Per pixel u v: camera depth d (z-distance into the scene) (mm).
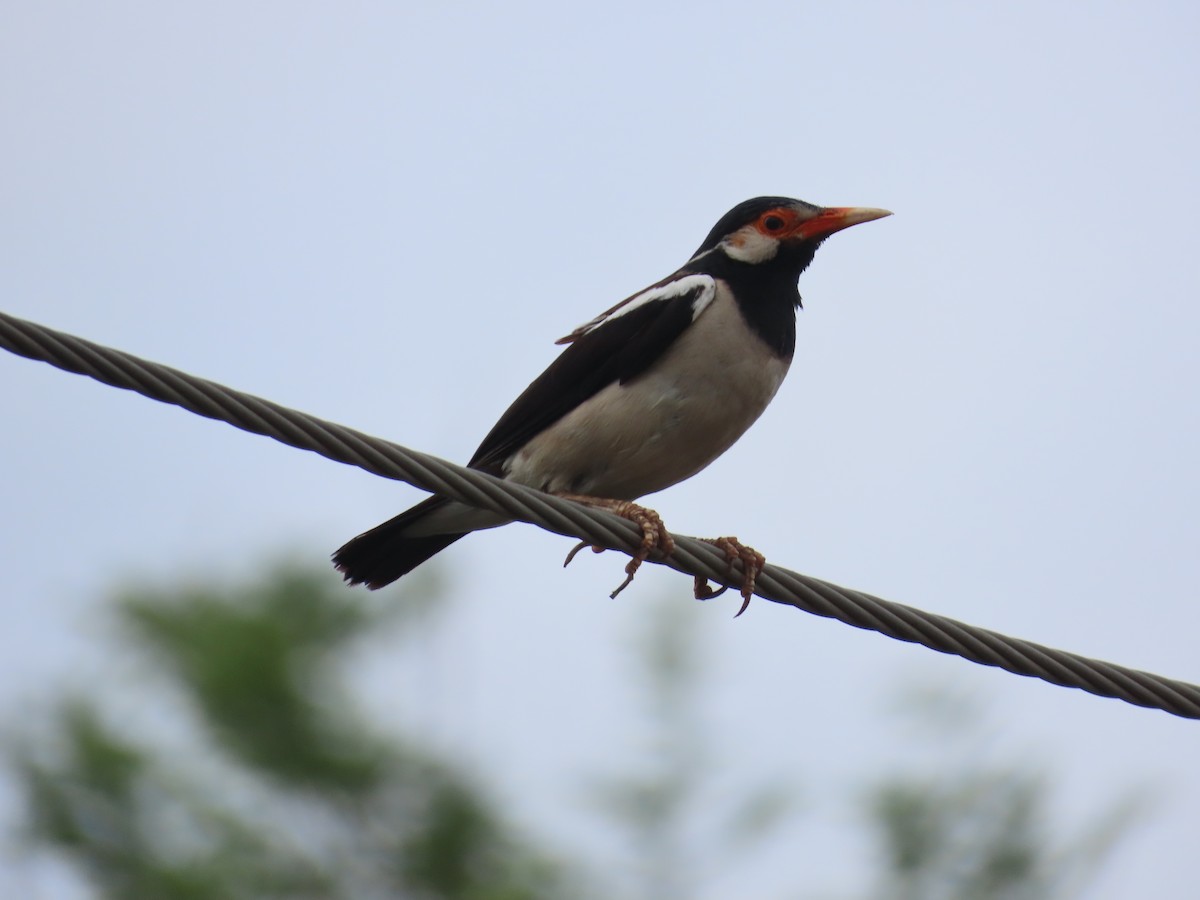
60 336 7734
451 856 12312
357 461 8648
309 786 12344
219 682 12383
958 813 12281
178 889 11766
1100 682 9445
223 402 8180
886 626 9547
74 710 12242
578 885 12734
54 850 11914
